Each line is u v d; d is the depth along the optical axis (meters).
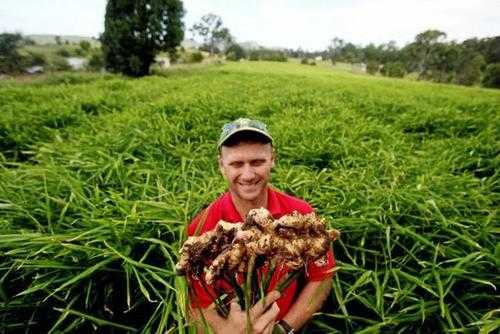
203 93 9.90
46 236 2.38
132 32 34.69
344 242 2.76
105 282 2.33
